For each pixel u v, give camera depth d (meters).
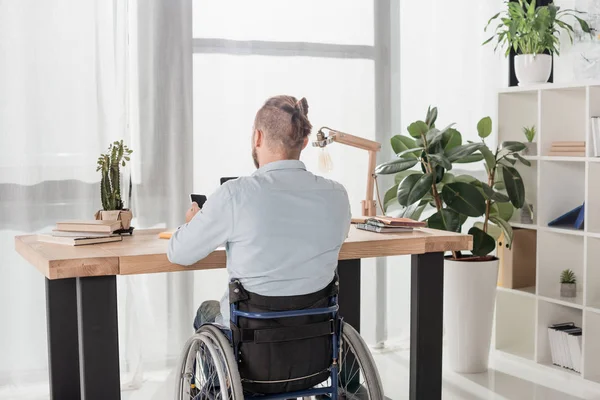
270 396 2.09
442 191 3.67
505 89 3.98
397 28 4.15
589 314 3.57
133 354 3.63
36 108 3.37
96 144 3.49
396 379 3.68
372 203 3.25
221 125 3.76
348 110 4.05
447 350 3.82
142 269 2.24
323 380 2.16
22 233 3.38
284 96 2.17
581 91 3.92
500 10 4.34
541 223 3.84
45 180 3.42
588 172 3.56
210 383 2.19
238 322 2.06
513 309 4.16
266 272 2.02
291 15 3.88
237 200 2.01
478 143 3.71
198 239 2.05
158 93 3.61
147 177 3.61
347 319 3.15
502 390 3.49
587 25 3.86
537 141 3.90
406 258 4.29
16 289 3.41
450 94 4.30
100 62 3.47
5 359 3.41
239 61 3.78
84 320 2.20
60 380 2.56
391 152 4.16
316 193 2.09
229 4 3.74
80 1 3.42
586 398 3.37
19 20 3.32
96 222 2.59
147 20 3.58
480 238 3.70
